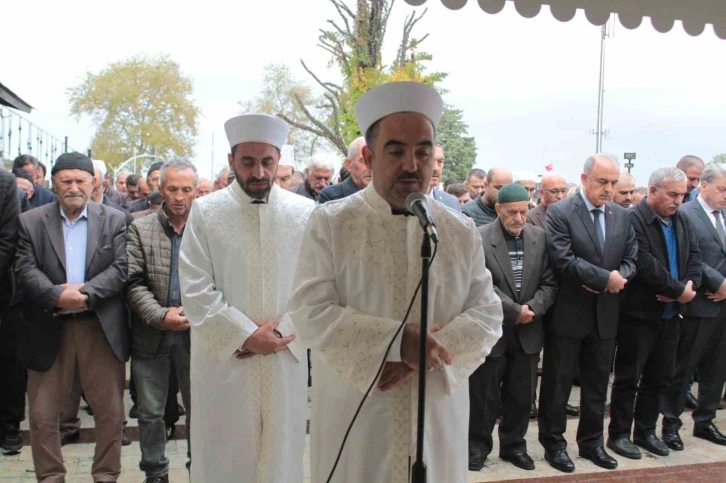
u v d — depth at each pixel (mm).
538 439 5297
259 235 3514
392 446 2451
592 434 5113
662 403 5570
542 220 6125
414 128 2354
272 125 3473
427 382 2475
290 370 3457
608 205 5035
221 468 3359
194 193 4289
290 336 3389
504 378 5020
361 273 2490
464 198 8031
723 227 5844
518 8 3568
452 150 22578
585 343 5062
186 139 42781
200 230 3500
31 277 3896
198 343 3422
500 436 5121
